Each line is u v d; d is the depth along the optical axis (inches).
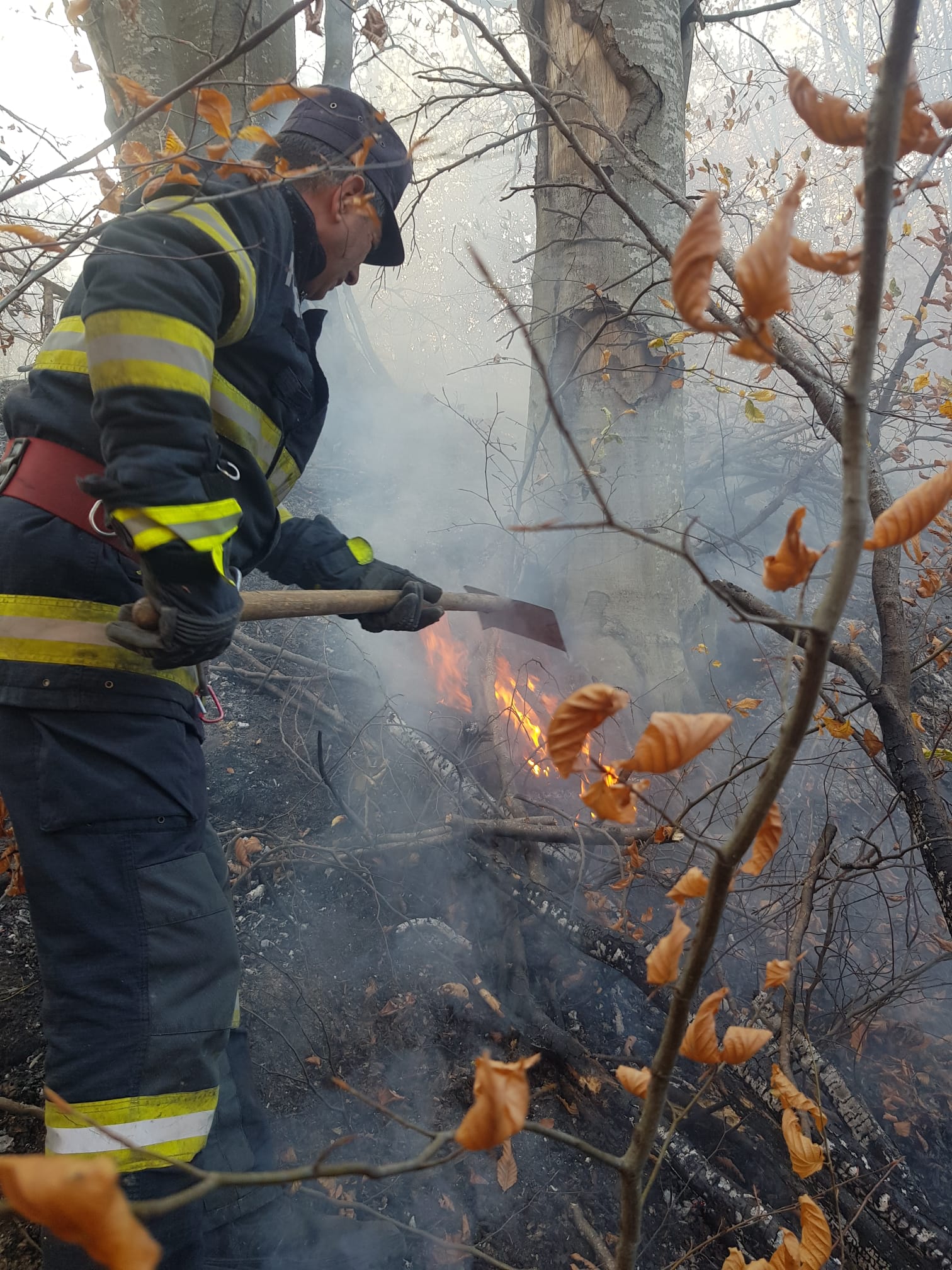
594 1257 65.2
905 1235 60.1
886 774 74.4
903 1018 89.4
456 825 89.5
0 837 77.2
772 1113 68.6
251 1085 63.4
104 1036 49.9
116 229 48.5
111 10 135.0
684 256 23.2
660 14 106.0
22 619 51.3
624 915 81.0
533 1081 78.3
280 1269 57.8
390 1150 71.2
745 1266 37.3
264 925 87.7
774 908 94.1
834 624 24.9
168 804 54.8
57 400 53.1
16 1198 18.6
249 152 64.7
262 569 74.7
